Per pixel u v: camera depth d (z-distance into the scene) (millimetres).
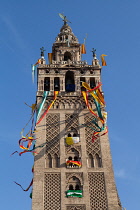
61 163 60438
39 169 59469
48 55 82562
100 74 75312
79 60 84938
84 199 56281
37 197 56125
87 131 65250
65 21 93938
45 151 62094
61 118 66875
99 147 63031
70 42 84938
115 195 56875
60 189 57250
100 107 68625
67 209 55156
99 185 58062
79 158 61406
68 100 69688
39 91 71125
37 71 75500
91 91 69938
